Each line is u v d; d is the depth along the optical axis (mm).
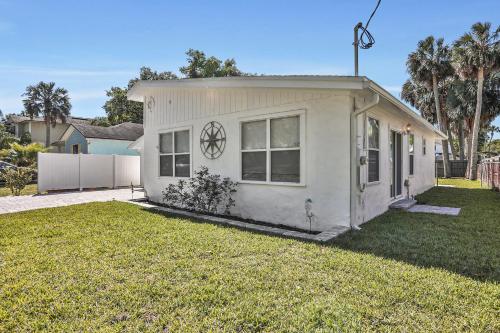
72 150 20359
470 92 21750
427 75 22141
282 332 2145
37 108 26766
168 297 2637
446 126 24984
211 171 7145
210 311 2418
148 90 9070
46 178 11555
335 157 5152
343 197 5082
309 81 4898
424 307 2428
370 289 2727
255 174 6266
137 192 11703
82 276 3102
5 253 3828
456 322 2217
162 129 8648
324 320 2262
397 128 7895
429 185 13133
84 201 8922
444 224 5383
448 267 3262
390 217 6082
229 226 5398
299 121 5559
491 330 2123
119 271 3223
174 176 8281
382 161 6707
